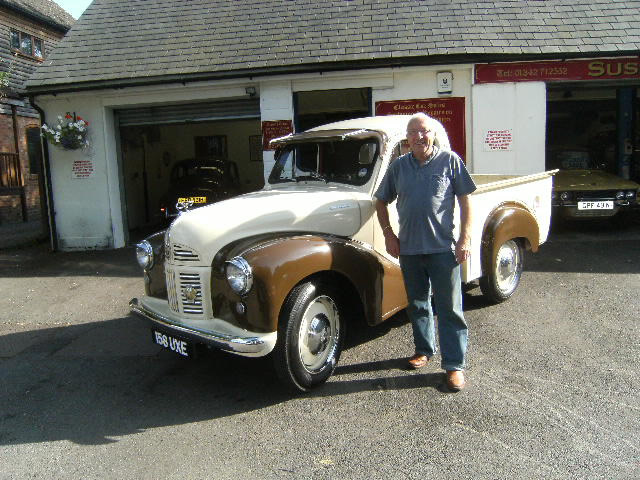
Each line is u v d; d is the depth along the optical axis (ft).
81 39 35.24
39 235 40.01
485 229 17.33
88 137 32.48
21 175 51.98
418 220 12.45
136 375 14.55
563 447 10.16
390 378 13.46
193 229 12.69
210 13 35.88
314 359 12.97
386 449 10.39
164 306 13.64
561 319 17.02
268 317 11.62
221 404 12.63
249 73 29.35
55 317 20.29
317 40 31.07
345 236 14.35
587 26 30.07
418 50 28.91
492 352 14.70
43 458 10.61
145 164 42.73
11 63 51.39
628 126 37.60
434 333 15.17
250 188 47.96
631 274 21.65
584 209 28.94
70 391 13.70
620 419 11.07
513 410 11.60
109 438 11.30
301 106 35.32
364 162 15.56
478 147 29.94
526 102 29.43
